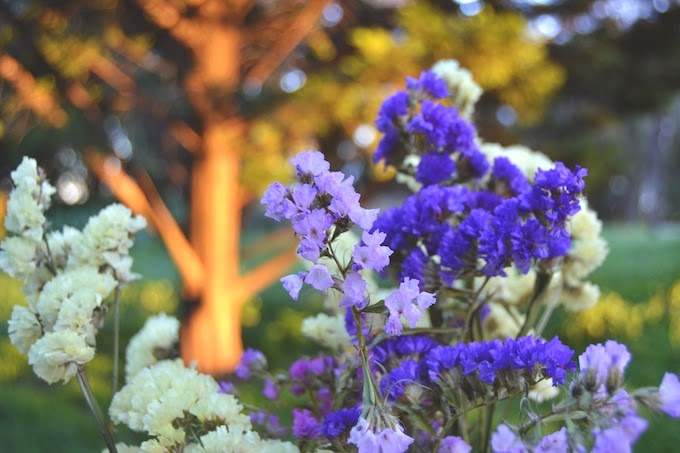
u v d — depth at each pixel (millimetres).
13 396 5406
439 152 1240
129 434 2902
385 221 1087
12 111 5355
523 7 5914
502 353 827
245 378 1297
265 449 930
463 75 1467
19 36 5223
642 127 24422
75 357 1046
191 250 6180
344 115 5234
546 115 7379
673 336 6145
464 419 1040
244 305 8852
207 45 5746
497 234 968
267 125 5645
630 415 705
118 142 6062
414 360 1040
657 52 7191
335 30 5840
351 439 752
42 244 1231
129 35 5789
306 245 793
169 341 1279
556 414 748
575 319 6410
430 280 1042
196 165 6133
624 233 21094
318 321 1273
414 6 5027
